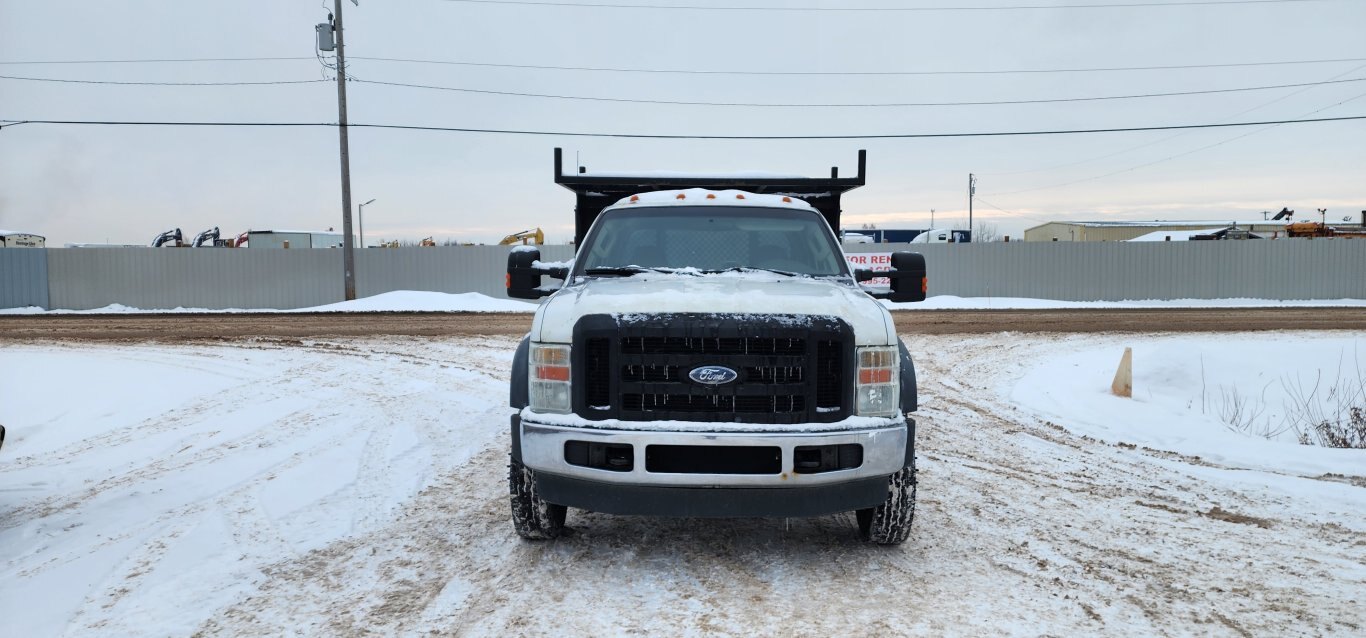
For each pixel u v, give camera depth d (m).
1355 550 4.49
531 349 4.18
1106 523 5.05
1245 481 6.11
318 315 24.34
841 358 4.00
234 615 3.62
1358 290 30.98
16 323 21.94
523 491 4.41
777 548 4.56
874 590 3.92
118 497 5.62
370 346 15.89
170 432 8.00
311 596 3.84
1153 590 3.91
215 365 13.07
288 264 31.23
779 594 3.88
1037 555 4.44
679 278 4.95
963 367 13.00
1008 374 12.18
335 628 3.48
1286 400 9.61
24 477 6.26
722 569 4.22
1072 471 6.49
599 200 7.54
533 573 4.15
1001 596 3.84
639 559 4.38
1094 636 3.38
